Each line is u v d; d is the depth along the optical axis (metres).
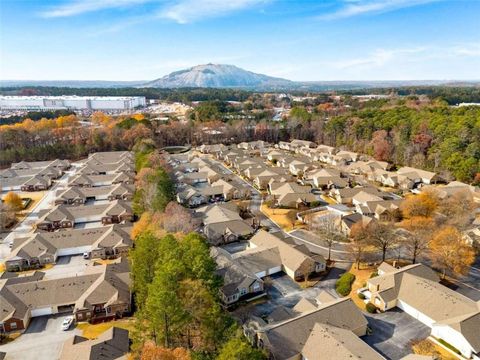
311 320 46.88
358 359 39.28
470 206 86.50
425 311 50.69
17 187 118.00
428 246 66.00
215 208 89.31
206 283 45.75
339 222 81.50
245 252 68.12
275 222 88.19
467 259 59.22
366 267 66.12
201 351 39.53
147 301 40.94
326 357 41.12
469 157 113.56
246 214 93.06
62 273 67.44
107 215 91.06
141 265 51.34
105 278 58.12
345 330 46.06
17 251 70.19
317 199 104.19
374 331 49.38
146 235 55.78
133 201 95.94
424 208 82.56
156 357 33.72
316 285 61.69
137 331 43.81
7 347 48.06
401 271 57.97
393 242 68.12
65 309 56.44
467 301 51.41
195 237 56.16
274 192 104.88
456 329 44.88
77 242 76.12
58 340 49.53
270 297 58.38
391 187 115.38
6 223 88.19
